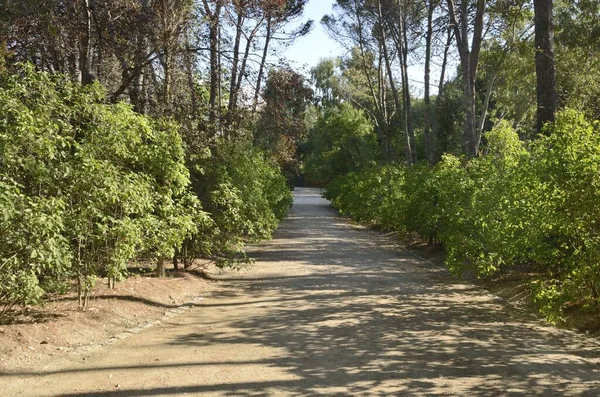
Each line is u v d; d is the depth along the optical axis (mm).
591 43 21625
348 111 45656
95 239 7672
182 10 12586
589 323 7328
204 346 6609
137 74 12180
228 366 5742
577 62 21547
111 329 7391
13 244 5906
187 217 9547
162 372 5527
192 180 12078
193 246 12031
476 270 11195
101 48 12547
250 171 14070
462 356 6094
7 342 5953
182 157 9867
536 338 6926
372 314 8414
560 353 6219
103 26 12195
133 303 8734
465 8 20250
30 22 11297
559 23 22484
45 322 6965
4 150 6344
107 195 7250
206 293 10641
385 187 25547
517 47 21141
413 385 5113
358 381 5238
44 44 11805
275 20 18422
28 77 7410
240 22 15984
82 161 7234
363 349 6402
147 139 9695
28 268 6113
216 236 12102
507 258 10094
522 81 26594
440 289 10711
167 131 10266
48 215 6195
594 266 6586
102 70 12914
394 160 38625
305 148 64250
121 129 8188
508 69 23391
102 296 8766
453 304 9219
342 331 7320
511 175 9641
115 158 8273
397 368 5652
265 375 5430
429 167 20219
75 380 5246
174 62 13383
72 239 7512
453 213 11625
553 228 7340
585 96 19500
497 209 10086
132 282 10180
